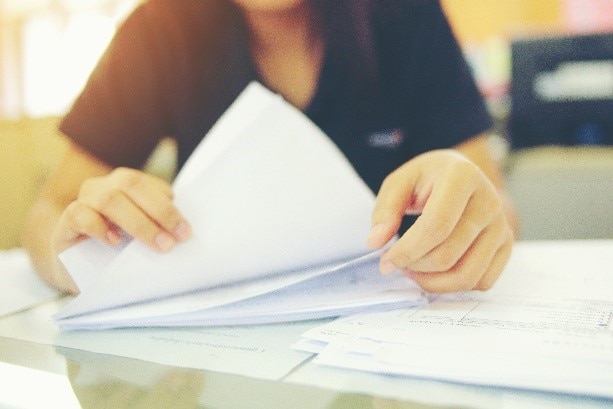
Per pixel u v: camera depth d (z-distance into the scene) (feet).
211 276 1.70
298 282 1.63
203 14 3.30
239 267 1.70
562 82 4.19
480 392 1.31
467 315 1.55
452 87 3.21
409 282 1.72
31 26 4.72
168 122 3.52
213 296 1.68
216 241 1.68
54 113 4.30
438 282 1.63
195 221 1.67
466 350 1.38
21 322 1.74
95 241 1.72
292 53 3.25
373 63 3.21
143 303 1.70
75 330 1.66
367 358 1.41
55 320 1.66
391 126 3.24
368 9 3.21
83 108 3.20
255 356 1.47
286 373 1.40
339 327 1.54
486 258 1.63
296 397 1.32
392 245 1.67
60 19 4.60
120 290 1.67
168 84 3.42
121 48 3.38
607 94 4.09
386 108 3.24
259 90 1.81
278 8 3.13
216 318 1.63
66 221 1.73
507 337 1.42
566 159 3.62
